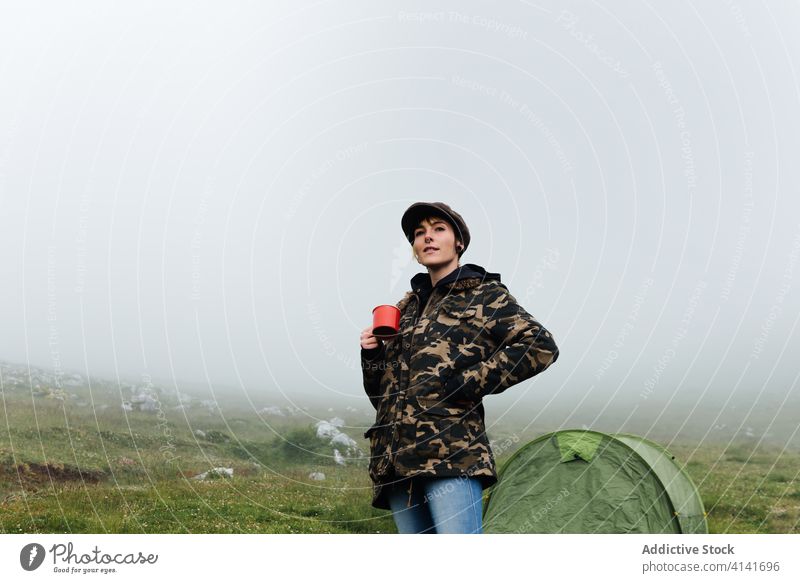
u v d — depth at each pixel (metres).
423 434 2.83
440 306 3.11
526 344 2.85
